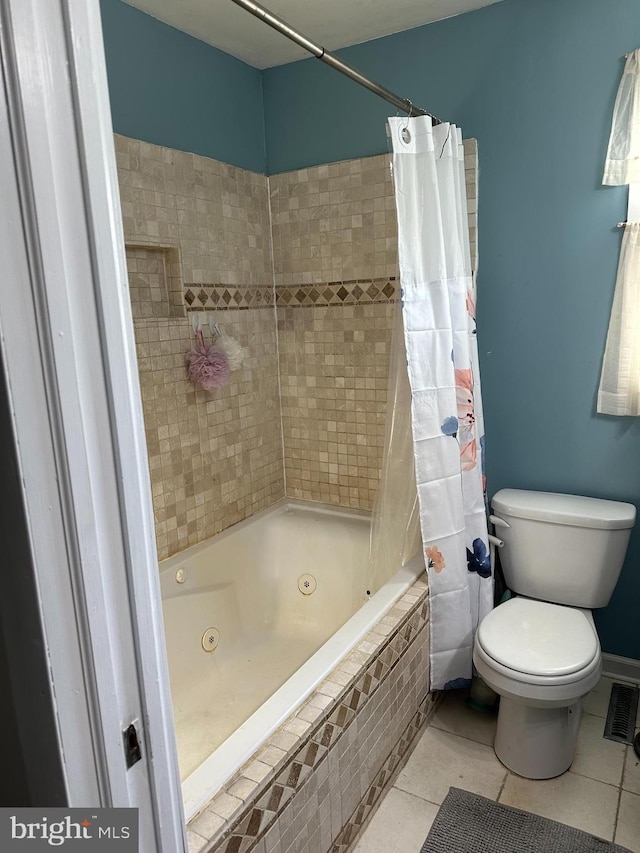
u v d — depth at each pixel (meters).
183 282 2.11
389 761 1.74
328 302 2.46
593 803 1.69
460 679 2.04
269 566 2.54
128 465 0.61
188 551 2.22
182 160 2.08
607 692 2.16
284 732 1.29
